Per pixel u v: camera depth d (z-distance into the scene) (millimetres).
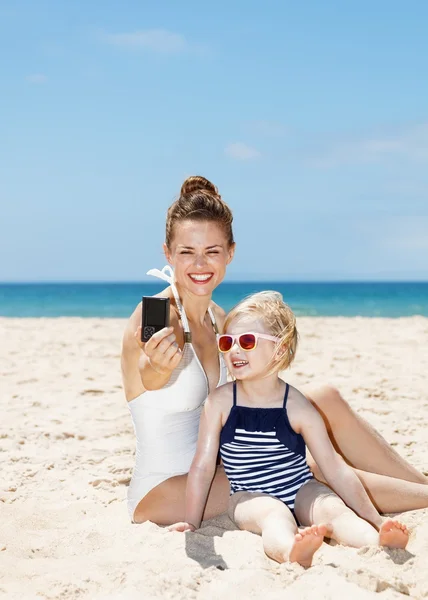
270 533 2912
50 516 3598
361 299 51531
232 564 2811
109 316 29297
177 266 3398
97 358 10555
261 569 2701
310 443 3301
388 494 3381
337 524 2988
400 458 3600
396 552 2795
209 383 3590
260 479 3285
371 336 14281
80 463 4703
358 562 2732
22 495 3963
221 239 3395
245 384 3395
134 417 3453
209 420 3371
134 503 3459
